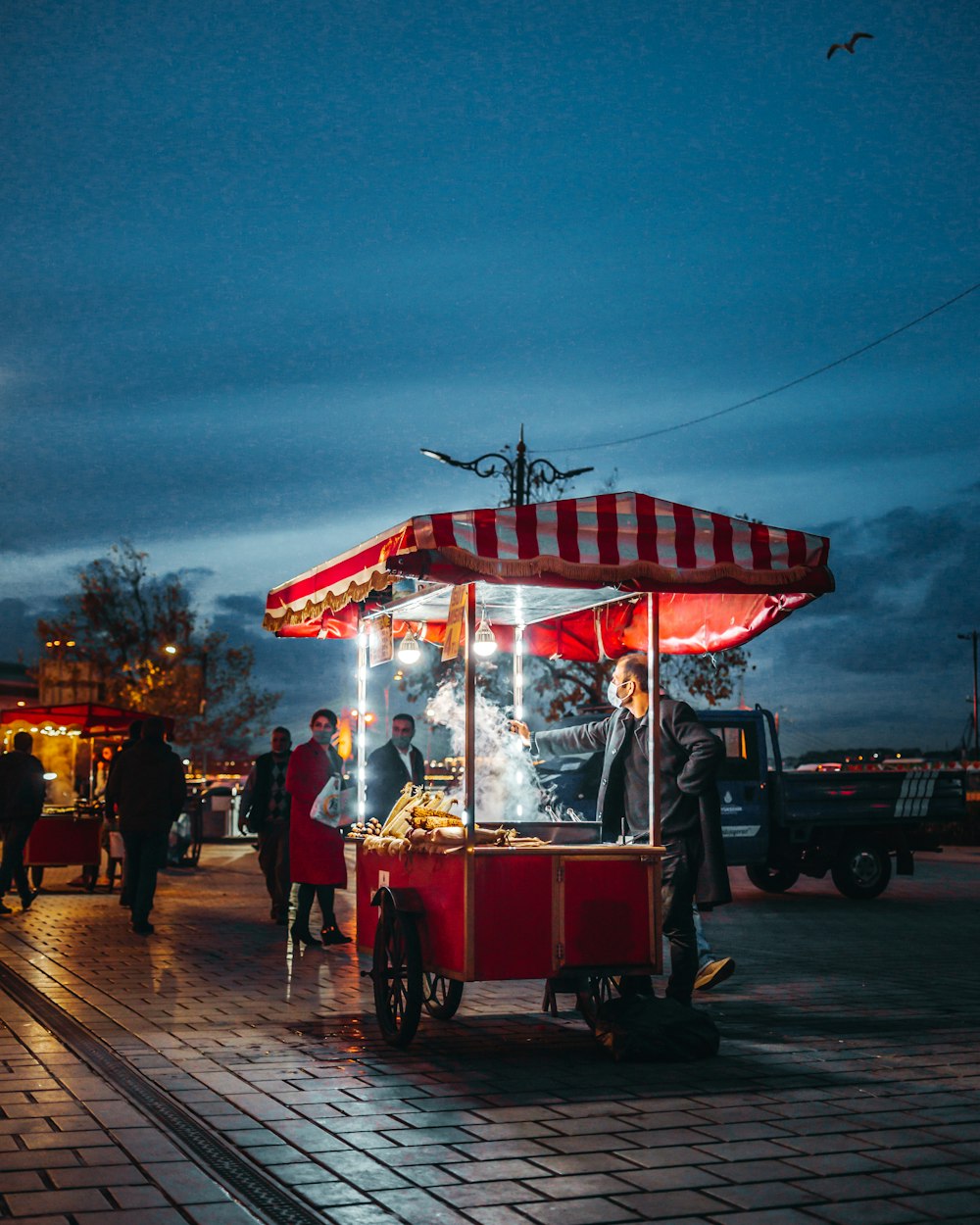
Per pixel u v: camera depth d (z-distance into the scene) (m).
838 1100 6.11
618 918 7.36
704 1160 5.11
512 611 9.38
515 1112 5.82
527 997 9.38
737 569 7.48
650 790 7.75
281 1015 8.31
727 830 18.11
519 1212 4.50
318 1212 4.48
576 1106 5.94
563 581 7.16
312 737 12.09
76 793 25.69
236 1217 4.39
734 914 16.22
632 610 9.16
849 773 18.58
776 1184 4.83
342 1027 7.94
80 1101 5.95
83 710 20.17
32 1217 4.37
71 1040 7.39
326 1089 6.25
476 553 6.97
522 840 7.55
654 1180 4.86
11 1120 5.60
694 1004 8.95
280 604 9.93
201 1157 5.09
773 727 18.55
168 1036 7.56
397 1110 5.83
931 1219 4.46
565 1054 7.22
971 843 36.16
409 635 10.08
